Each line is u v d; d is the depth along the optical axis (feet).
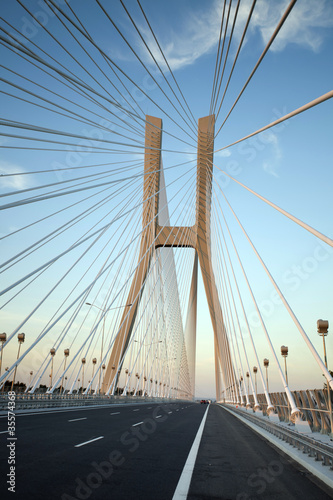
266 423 51.44
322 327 54.19
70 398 98.32
